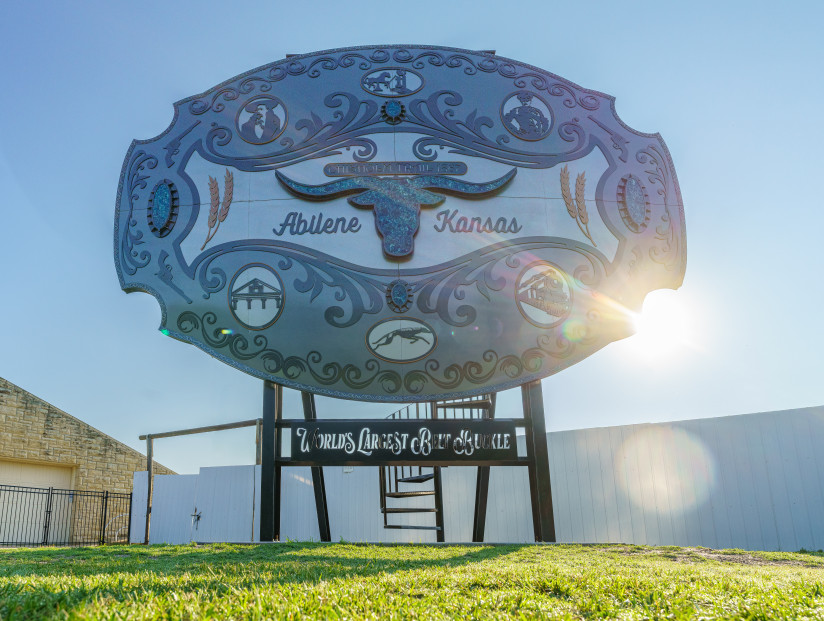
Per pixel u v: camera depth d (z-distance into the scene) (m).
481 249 11.82
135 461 26.69
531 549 9.67
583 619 4.48
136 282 11.63
